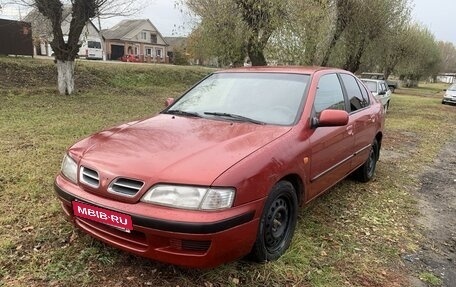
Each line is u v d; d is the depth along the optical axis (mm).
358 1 18172
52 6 13445
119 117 10367
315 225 4059
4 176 4832
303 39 14305
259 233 2912
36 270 2908
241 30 15352
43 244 3279
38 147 6469
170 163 2709
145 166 2703
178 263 2600
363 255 3549
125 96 15922
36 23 16516
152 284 2818
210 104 4000
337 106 4379
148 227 2555
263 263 3121
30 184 4609
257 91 3982
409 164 7379
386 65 41281
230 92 4078
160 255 2611
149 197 2600
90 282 2803
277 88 3959
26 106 11109
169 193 2574
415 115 17484
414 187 5883
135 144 3025
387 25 20562
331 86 4395
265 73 4238
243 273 3016
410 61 43500
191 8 16109
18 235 3400
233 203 2625
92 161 2889
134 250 2701
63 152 6207
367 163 5613
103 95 15453
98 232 2898
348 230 4043
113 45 60656
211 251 2561
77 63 20172
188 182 2568
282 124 3529
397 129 12320
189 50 18453
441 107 23141
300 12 14008
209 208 2541
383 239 3928
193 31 16562
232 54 16156
